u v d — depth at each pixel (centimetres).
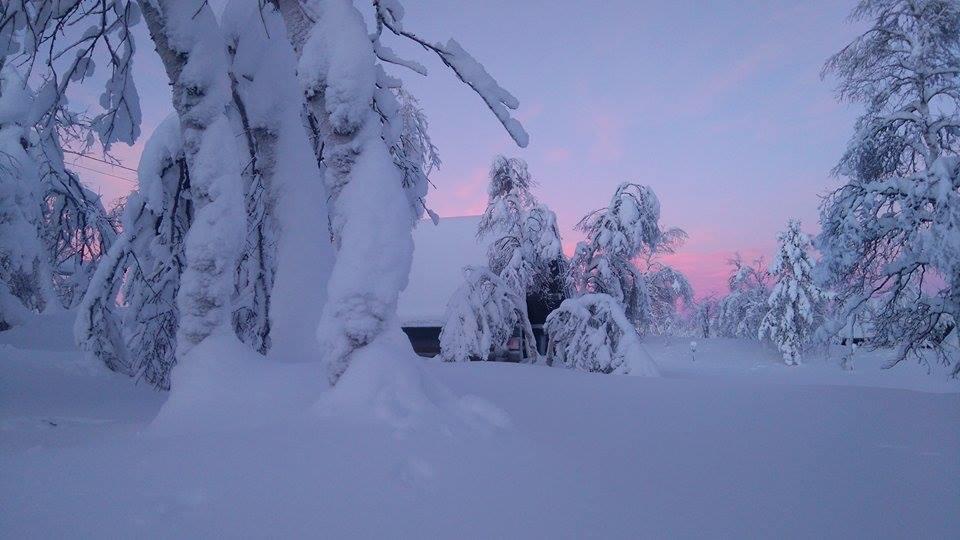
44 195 1474
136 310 840
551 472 326
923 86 1384
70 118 1140
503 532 241
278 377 484
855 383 2738
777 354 3947
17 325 1341
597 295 1788
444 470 310
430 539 231
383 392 410
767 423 555
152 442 363
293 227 662
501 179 2720
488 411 428
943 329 1272
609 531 249
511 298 2003
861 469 377
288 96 691
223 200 515
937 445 455
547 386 852
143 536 223
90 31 673
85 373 902
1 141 1381
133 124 781
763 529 263
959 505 302
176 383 482
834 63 1497
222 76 541
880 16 1442
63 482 281
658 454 395
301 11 505
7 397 718
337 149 477
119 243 855
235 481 283
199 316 504
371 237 454
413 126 1365
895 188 1248
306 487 278
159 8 523
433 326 2977
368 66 479
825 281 1410
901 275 1275
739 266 5134
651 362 1641
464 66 566
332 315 448
